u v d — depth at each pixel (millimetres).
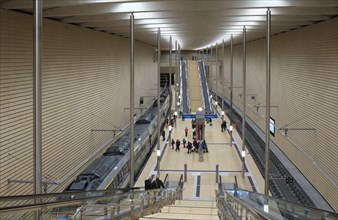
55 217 5848
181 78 40281
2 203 5852
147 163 21125
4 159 10453
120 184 16047
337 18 13828
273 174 18516
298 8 13672
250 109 32312
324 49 15203
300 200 15375
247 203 7969
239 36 27359
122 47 23984
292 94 19875
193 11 15023
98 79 18922
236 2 12727
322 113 15398
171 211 11500
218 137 27297
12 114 10906
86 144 16969
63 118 14406
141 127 25156
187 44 41969
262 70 27625
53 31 13680
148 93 36656
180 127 30969
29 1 10484
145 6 13289
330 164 14453
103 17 14844
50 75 13352
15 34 11156
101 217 6973
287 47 20953
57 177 13672
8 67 10750
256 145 24953
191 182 17906
